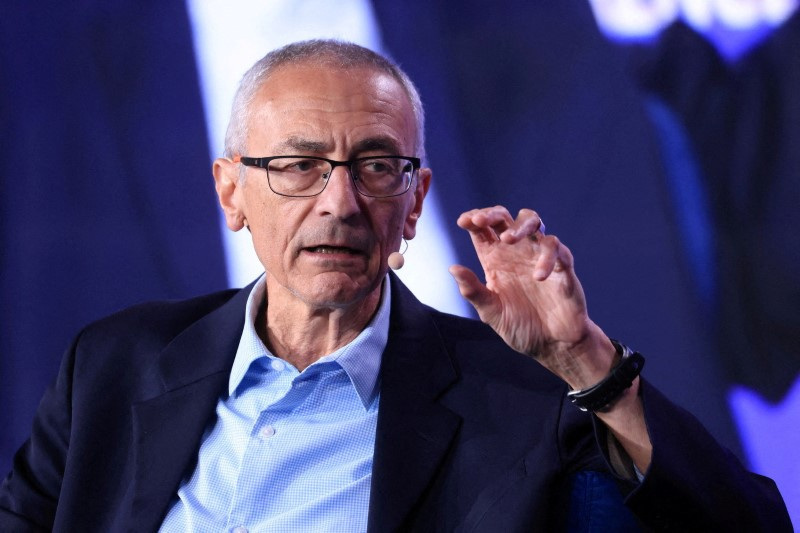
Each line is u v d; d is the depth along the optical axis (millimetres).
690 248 9500
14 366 9195
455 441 4848
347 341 5219
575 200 9602
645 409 4258
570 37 9672
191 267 9453
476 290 4262
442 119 9656
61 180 9414
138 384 5340
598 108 9641
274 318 5270
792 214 9461
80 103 9500
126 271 9398
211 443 5059
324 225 4754
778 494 4582
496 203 9609
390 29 9688
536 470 4613
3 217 9320
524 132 9648
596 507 4617
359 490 4785
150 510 4832
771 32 9656
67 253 9352
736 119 9625
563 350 4289
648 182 9539
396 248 5008
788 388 9250
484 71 9711
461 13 9711
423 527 4656
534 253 4312
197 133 9562
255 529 4773
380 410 4922
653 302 9461
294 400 5043
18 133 9414
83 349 5531
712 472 4230
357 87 4918
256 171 4941
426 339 5250
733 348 9367
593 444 4664
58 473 5402
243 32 9617
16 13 9461
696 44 9648
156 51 9586
